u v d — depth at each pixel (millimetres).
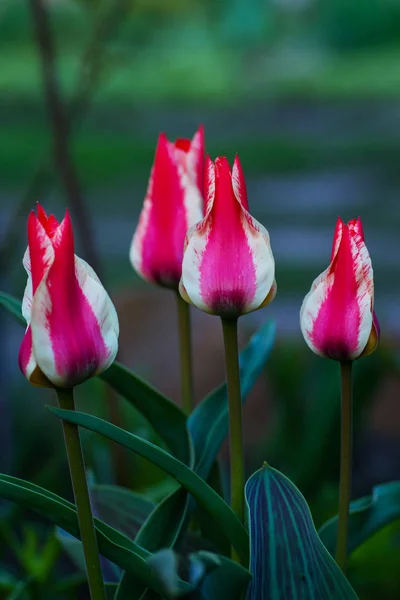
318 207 4684
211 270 869
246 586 873
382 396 1891
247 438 1742
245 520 920
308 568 875
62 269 822
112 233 4219
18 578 1339
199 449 970
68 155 1407
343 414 908
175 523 923
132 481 1434
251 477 884
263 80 11039
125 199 5016
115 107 9211
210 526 990
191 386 1027
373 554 1206
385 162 5906
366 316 874
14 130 6969
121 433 848
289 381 1442
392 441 1829
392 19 11766
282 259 3629
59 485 1571
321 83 10703
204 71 11117
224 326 888
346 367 898
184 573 849
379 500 972
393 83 10555
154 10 1568
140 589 887
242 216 863
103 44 1412
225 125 8180
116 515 1049
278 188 5242
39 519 1527
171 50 11016
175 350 2059
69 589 1164
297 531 876
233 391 897
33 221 824
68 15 1857
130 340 2111
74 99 1412
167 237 970
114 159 6234
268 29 10422
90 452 1451
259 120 8453
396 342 1725
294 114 8797
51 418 1786
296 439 1424
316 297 881
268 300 876
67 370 832
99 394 1608
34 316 825
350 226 872
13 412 1744
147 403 970
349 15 11773
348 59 11867
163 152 958
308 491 1300
